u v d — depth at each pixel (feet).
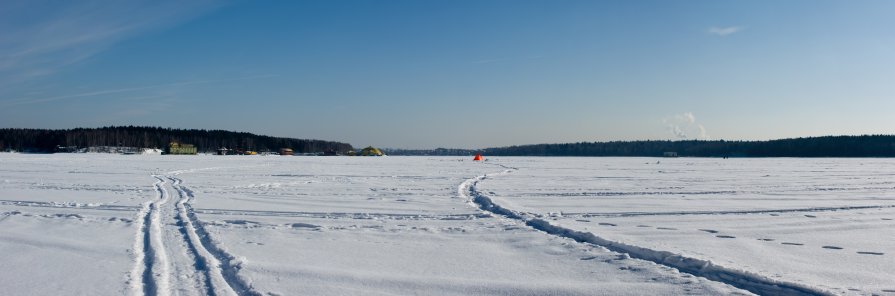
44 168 97.96
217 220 32.73
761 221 33.32
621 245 24.50
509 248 24.77
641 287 18.11
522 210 38.19
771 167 126.52
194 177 74.64
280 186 59.11
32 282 18.38
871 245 25.35
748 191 54.70
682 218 34.58
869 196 49.55
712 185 62.95
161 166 112.78
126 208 38.01
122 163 128.67
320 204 41.86
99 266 20.52
